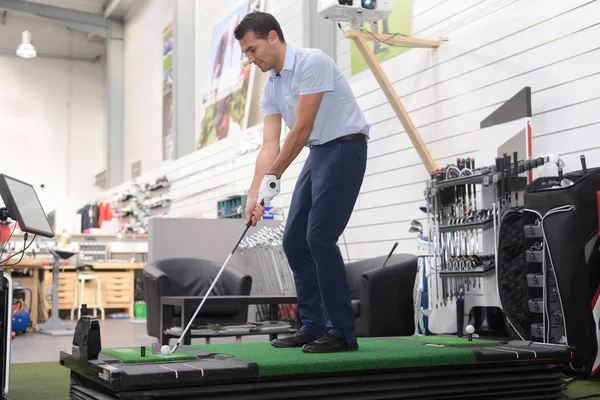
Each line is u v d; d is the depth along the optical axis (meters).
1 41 16.70
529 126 4.61
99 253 11.26
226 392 2.32
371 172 6.75
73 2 15.78
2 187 3.01
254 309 7.02
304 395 2.42
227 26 10.84
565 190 3.70
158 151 13.59
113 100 16.14
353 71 7.24
